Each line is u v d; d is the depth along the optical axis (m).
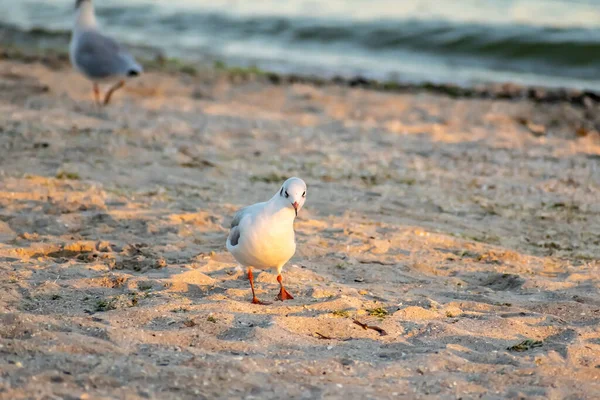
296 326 8.40
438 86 26.47
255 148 17.47
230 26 37.78
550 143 19.42
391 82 27.25
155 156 16.12
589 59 31.83
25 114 18.61
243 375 6.98
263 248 8.86
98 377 6.62
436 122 21.23
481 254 11.69
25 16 39.41
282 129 19.39
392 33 35.03
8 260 10.21
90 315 8.47
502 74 30.55
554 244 12.52
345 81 27.12
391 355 7.82
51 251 10.78
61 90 22.23
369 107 22.77
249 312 8.81
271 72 28.58
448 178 16.02
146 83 24.30
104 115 19.36
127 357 7.16
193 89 24.05
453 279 10.64
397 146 18.36
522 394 6.99
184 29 37.53
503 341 8.38
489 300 9.78
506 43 33.12
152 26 37.84
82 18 20.22
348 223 12.79
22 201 12.67
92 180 14.20
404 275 10.70
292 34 36.28
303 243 11.61
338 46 34.88
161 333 7.86
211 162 16.06
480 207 14.32
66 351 7.21
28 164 14.82
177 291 9.46
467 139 19.36
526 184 15.91
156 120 19.25
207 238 11.64
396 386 7.03
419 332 8.48
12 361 6.90
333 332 8.39
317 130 19.58
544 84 29.14
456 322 8.84
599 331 8.69
